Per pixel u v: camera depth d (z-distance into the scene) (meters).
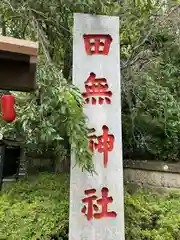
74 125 2.73
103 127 3.35
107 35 3.60
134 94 4.39
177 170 4.38
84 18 3.62
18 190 4.04
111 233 3.11
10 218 3.42
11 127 4.28
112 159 3.29
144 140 4.83
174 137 4.70
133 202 3.77
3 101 2.41
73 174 3.19
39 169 4.94
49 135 2.89
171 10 4.68
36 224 3.34
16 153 4.75
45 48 3.51
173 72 4.77
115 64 3.54
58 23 4.19
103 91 3.45
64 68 4.46
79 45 3.54
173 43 4.75
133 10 4.46
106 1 4.06
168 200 4.09
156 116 4.51
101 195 3.19
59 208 3.53
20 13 3.78
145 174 4.46
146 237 3.49
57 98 2.73
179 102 4.63
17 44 1.94
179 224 3.64
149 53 4.77
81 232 3.08
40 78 2.91
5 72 2.20
